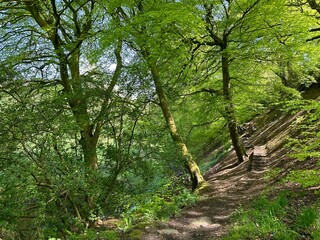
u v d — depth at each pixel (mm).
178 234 6805
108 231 6992
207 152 30078
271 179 9914
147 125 11016
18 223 7062
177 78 13336
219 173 17453
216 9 12398
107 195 9445
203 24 9031
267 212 5875
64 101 8727
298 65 14070
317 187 6445
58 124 7688
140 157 10312
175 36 10664
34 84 9656
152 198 9039
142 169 10742
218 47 13500
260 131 25141
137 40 10242
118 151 10039
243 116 16875
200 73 14141
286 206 5992
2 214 6363
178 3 9430
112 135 10195
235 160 19078
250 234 5281
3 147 6617
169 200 10766
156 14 8781
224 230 6430
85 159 9266
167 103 12875
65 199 7477
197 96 15172
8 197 6508
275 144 16125
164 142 10953
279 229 4879
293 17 11367
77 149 9031
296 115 17391
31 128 6809
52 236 7160
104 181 9453
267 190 8336
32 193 6680
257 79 14453
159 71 12641
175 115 18109
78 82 9383
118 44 10398
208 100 14156
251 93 14266
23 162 6723
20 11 12125
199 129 18766
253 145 22297
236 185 11375
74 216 8047
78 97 9094
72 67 11273
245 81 14414
